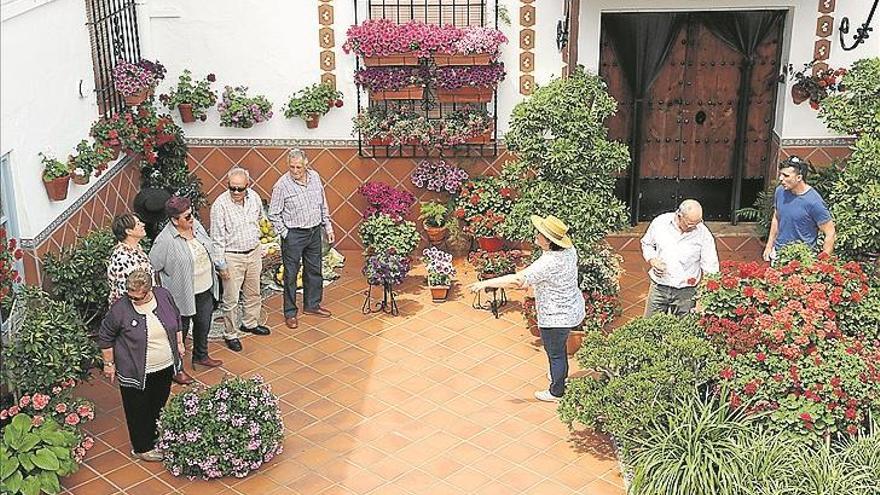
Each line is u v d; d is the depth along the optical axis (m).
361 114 11.20
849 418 7.39
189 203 8.73
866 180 9.41
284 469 7.92
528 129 9.73
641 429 7.75
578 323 8.59
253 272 9.71
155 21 11.05
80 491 7.66
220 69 11.23
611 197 9.84
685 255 8.88
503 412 8.67
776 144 11.52
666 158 11.95
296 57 11.19
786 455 7.20
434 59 10.93
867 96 10.16
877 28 10.88
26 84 8.31
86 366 8.41
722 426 7.38
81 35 9.43
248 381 8.06
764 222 11.38
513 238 9.99
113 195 10.02
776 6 10.96
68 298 8.55
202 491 7.66
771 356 7.68
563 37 10.88
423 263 11.37
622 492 7.62
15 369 7.55
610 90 11.63
